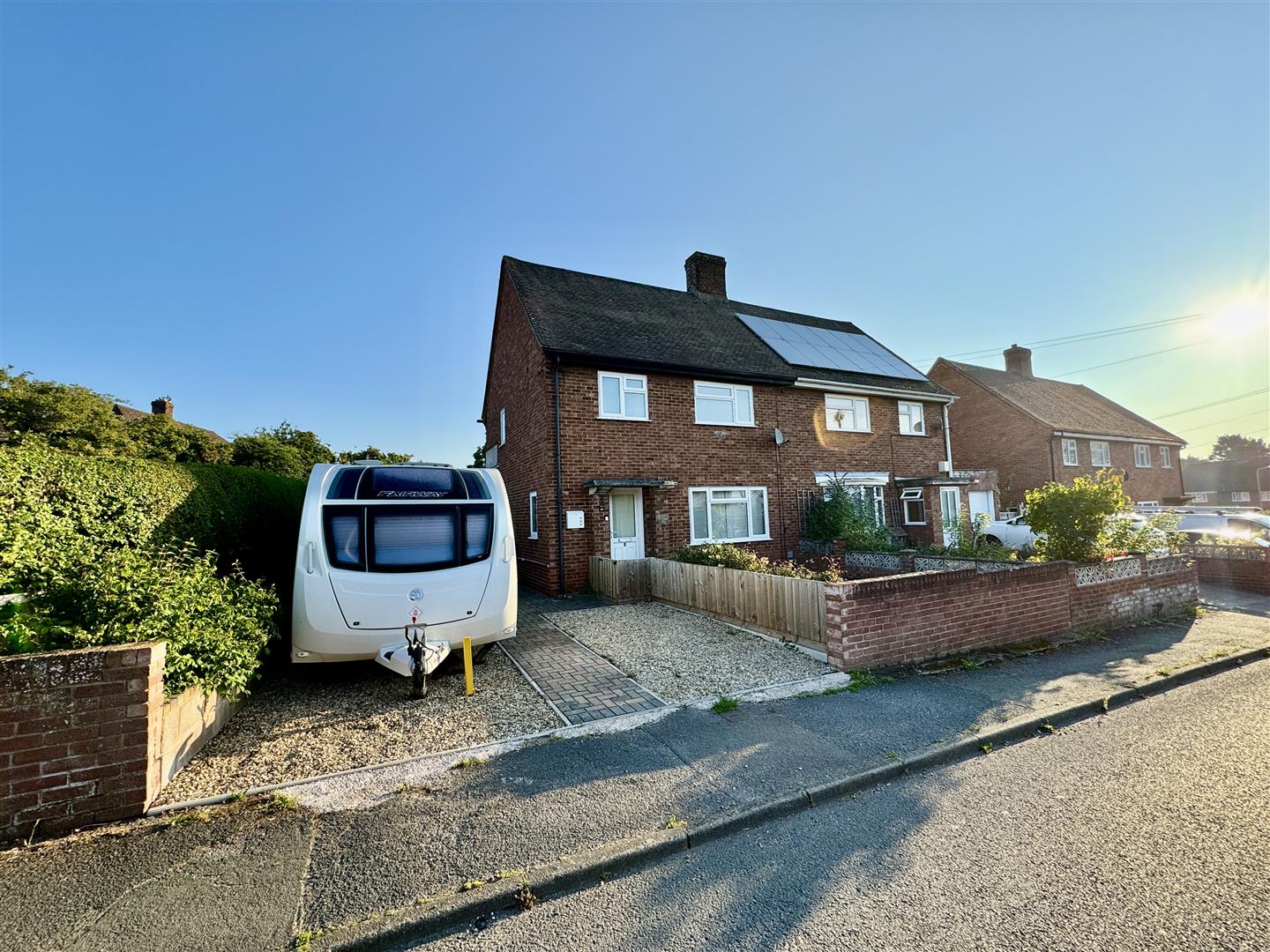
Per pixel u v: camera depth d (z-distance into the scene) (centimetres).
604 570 1161
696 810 363
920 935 258
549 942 262
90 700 354
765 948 254
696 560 1061
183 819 358
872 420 1709
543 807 370
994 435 2652
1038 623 788
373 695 600
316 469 673
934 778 418
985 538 1747
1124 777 410
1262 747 457
